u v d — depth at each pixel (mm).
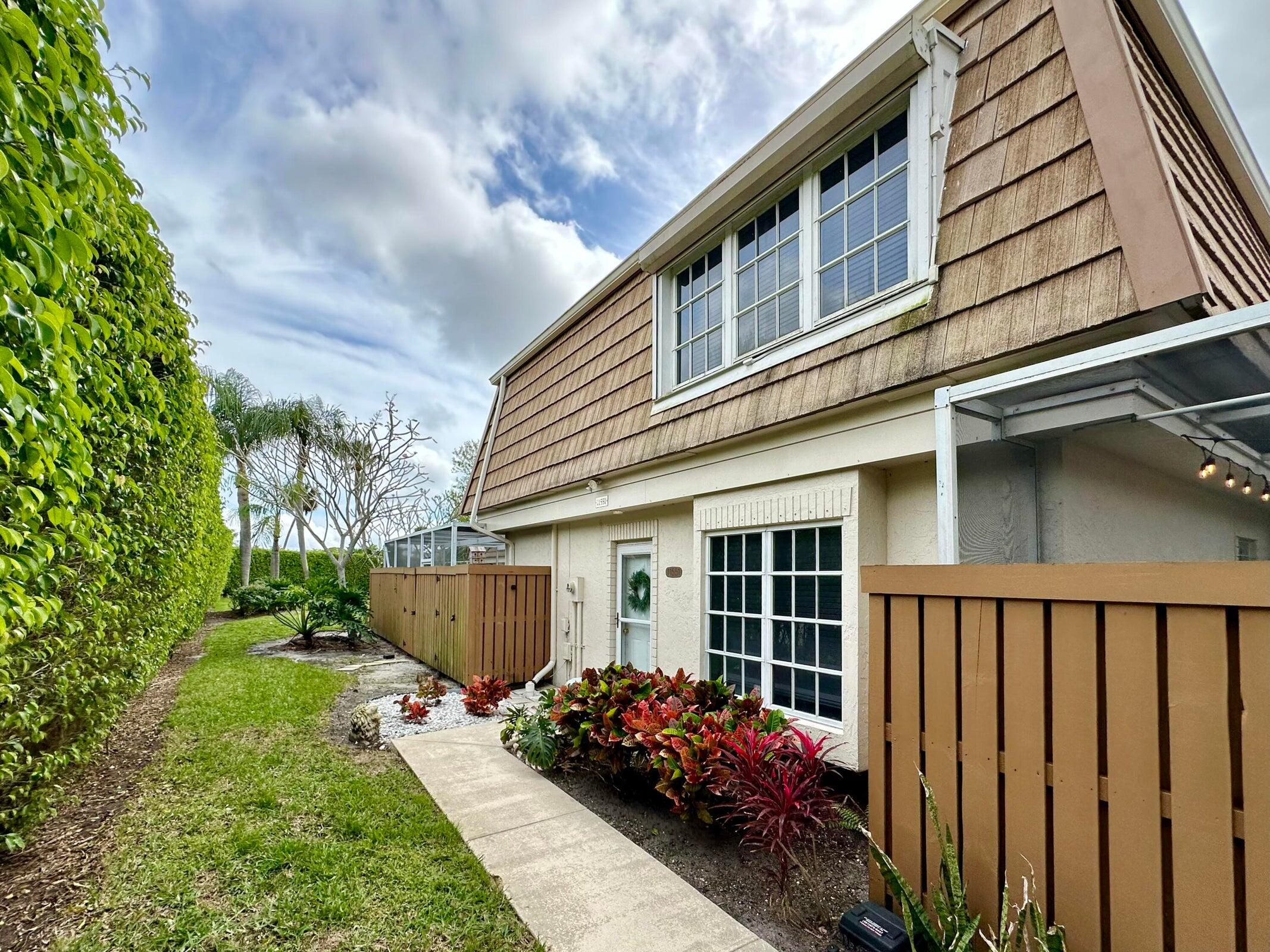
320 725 5898
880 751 2648
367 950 2525
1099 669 2008
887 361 3639
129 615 4156
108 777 4340
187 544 6297
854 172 4219
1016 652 2207
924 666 2502
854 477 3973
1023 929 1936
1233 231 3998
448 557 11039
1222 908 1697
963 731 2352
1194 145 3969
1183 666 1809
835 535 4160
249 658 9859
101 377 2777
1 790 2938
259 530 23266
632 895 2990
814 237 4449
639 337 6672
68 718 3309
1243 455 2768
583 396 7750
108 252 3090
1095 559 2836
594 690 4594
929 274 3529
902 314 3654
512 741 5305
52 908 2725
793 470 4375
